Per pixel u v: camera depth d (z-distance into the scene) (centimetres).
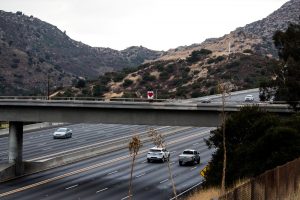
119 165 8088
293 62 7194
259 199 2508
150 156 8338
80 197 5841
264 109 5666
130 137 10775
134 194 5984
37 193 6072
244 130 5238
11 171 7075
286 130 4662
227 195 2214
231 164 4888
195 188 6278
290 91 6825
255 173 4588
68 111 6875
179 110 6334
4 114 7150
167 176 7138
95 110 6756
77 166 8012
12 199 5728
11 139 7231
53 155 8706
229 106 6084
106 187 6419
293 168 2916
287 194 2812
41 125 12281
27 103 6944
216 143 5422
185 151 8200
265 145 4694
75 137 11006
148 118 6519
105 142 10219
